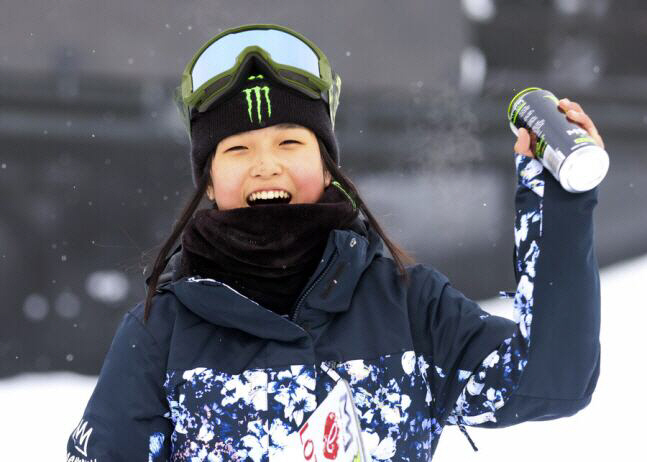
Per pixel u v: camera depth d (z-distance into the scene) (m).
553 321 4.02
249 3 26.00
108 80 25.73
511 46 29.09
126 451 4.24
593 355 4.07
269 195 4.44
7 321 25.09
